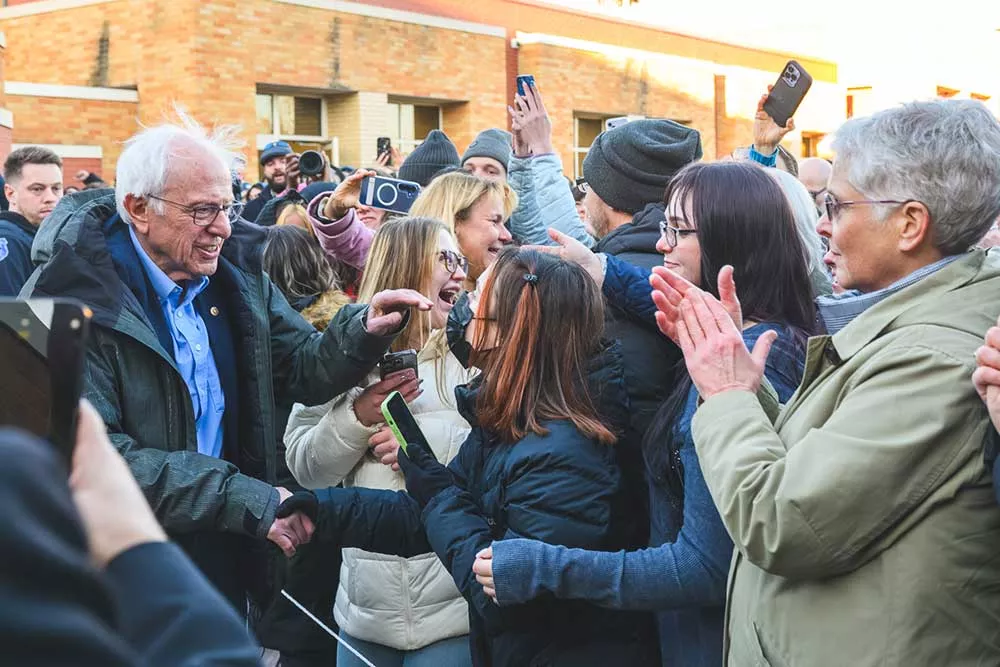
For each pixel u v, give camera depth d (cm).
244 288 256
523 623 212
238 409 258
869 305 180
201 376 248
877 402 160
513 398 218
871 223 176
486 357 229
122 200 237
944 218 170
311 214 400
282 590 292
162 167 232
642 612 222
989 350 149
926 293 168
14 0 1711
